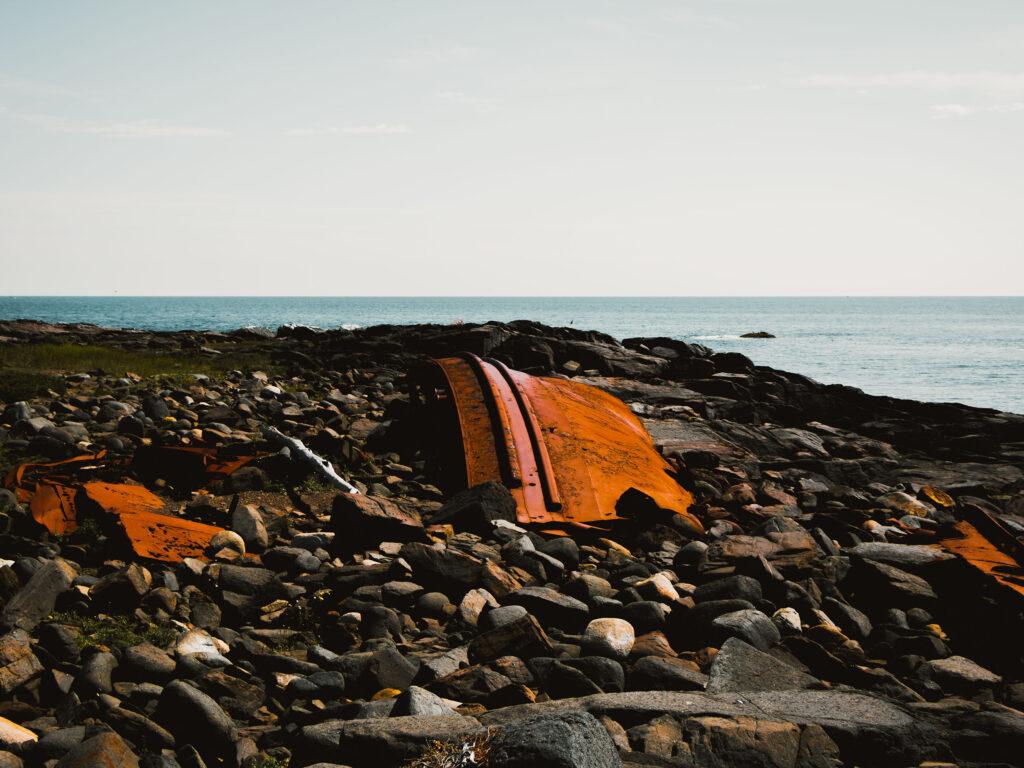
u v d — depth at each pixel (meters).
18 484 8.77
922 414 21.22
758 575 6.52
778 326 123.19
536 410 9.97
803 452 15.86
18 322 37.56
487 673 4.48
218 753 4.02
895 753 3.79
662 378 23.53
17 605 5.39
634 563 7.18
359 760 3.36
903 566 7.12
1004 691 4.98
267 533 7.71
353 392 18.95
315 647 5.13
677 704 3.96
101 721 4.07
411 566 6.39
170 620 5.55
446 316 181.38
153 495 8.44
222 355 26.42
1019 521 10.97
